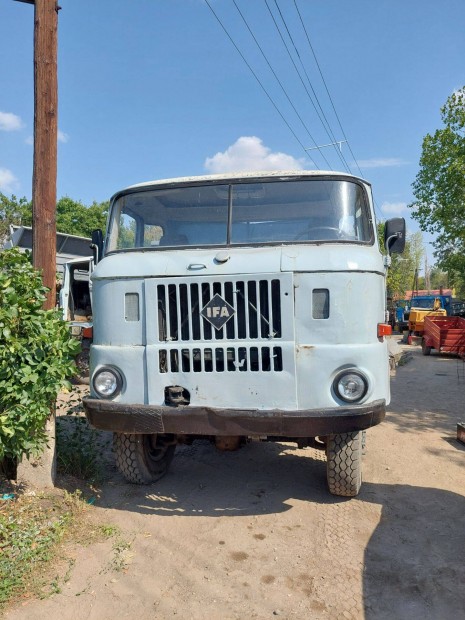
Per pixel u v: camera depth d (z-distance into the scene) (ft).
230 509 14.96
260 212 15.15
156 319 13.51
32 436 13.93
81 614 10.16
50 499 14.62
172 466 18.49
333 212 15.01
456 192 85.20
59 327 14.28
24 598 10.52
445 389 35.60
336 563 12.08
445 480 17.39
